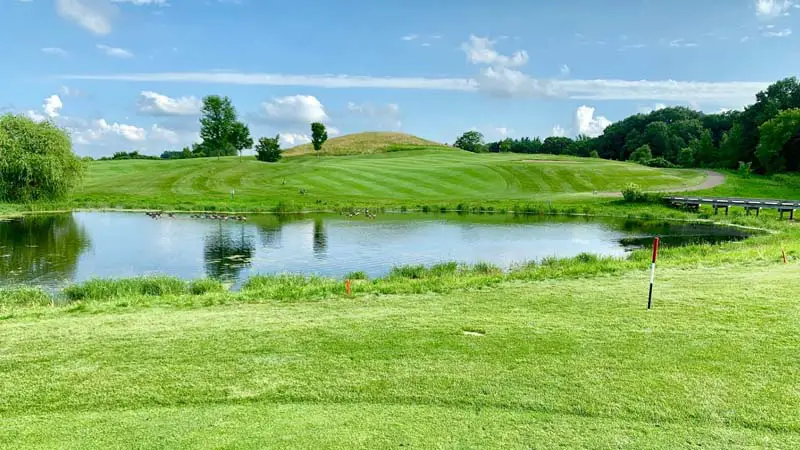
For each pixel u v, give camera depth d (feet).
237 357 31.04
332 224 136.98
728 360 29.43
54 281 71.61
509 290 47.83
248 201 183.11
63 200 170.50
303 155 458.50
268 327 36.65
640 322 36.40
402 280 59.72
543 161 315.99
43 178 163.32
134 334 35.35
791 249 69.36
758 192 221.66
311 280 63.57
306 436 22.20
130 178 237.25
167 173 249.55
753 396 25.29
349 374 28.48
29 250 95.81
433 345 32.63
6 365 30.12
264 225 133.49
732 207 177.78
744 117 350.02
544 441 21.66
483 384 27.02
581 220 152.35
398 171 264.52
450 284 51.24
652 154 439.63
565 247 103.96
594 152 485.56
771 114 317.42
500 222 145.38
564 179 249.75
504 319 37.86
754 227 135.64
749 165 298.56
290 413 24.39
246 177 242.78
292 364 29.96
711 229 133.80
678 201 178.40
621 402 24.89
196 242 106.01
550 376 27.78
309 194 206.69
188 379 28.14
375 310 41.32
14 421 23.90
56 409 25.11
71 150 172.24
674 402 24.80
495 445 21.36
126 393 26.61
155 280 60.18
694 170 296.71
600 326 35.73
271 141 342.44
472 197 207.62
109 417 24.22
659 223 146.00
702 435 22.12
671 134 440.45
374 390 26.58
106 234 115.55
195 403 25.62
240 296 48.21
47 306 49.01
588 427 22.79
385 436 22.15
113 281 59.98
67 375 28.76
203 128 321.32
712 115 473.26
